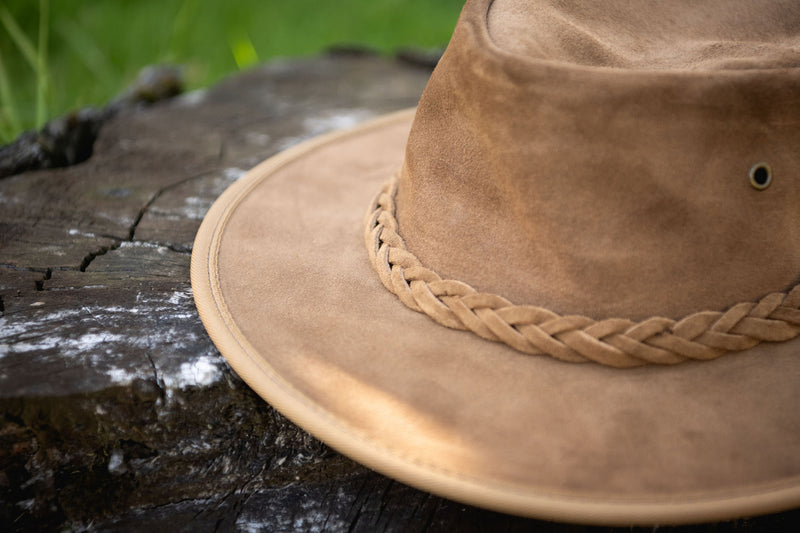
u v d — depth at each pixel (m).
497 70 0.46
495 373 0.46
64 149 0.75
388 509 0.53
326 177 0.61
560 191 0.46
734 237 0.46
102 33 1.38
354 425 0.45
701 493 0.43
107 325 0.53
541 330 0.46
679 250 0.46
